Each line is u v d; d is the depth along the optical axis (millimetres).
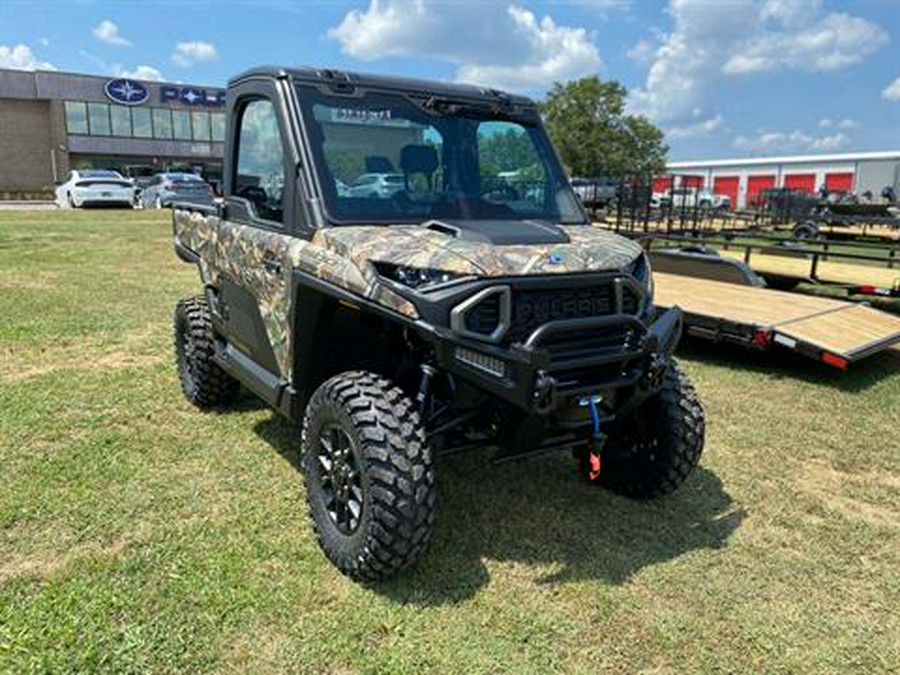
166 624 2725
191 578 3010
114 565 3086
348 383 3051
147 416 4836
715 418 5285
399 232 3158
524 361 2803
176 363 5824
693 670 2635
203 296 5156
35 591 2896
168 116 48531
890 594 3148
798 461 4535
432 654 2639
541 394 2820
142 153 48219
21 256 12305
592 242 3320
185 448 4332
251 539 3340
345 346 3492
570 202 3994
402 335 3246
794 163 43094
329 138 3445
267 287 3633
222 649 2615
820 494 4090
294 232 3422
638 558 3328
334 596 2936
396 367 3432
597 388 3023
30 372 5750
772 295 8000
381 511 2842
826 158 41688
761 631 2859
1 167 45969
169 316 7934
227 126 4160
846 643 2818
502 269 2848
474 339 2781
